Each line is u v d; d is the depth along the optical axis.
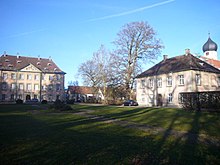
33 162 6.25
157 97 48.25
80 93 95.69
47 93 82.12
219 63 66.56
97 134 10.57
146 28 46.09
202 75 42.34
